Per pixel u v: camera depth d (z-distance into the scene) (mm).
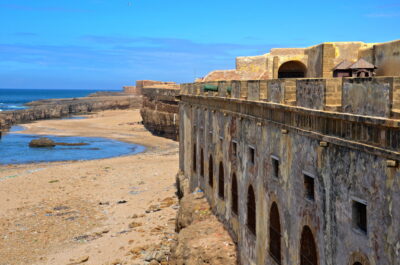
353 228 11867
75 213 36688
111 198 40969
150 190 43281
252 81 20500
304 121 14758
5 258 27859
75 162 61594
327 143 13070
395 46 22766
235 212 23984
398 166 9969
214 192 28344
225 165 25594
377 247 10789
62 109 140125
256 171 19922
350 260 12047
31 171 54656
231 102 23828
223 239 24172
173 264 24156
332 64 27391
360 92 11680
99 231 32375
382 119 10336
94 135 90250
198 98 32750
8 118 110875
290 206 16062
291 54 33156
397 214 10039
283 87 16703
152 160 60500
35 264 26969
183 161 40375
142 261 26281
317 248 14008
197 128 33812
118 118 123125
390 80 10406
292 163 15836
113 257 27344
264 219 18875
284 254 16750
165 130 85625
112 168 54750
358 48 27094
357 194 11633
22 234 31969
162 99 88062
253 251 20375
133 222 33438
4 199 41156
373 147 10766
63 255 28172
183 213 29797
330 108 13023
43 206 38781
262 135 19047
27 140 82875
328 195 13172
